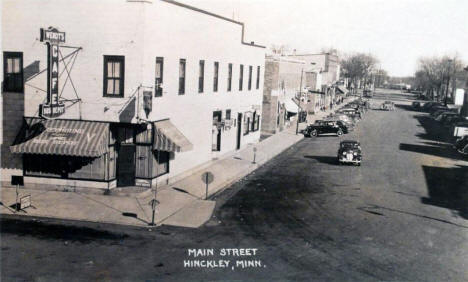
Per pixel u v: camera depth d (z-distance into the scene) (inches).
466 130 1808.6
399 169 1248.2
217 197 904.9
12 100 861.8
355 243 668.1
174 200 859.4
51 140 824.9
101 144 821.9
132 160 895.1
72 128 839.1
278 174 1146.7
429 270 576.7
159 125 888.3
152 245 628.7
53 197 830.5
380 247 655.1
